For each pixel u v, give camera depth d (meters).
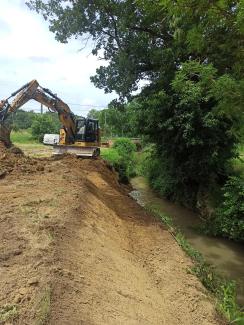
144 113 17.72
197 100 15.05
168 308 6.42
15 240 6.17
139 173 28.45
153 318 5.42
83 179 12.81
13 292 4.43
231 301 7.58
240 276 10.55
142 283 6.94
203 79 5.83
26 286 4.55
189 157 17.17
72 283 4.96
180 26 7.77
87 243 6.96
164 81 16.23
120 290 5.72
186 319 6.27
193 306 6.91
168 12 5.73
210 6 5.33
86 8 16.38
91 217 9.02
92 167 17.83
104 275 5.93
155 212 14.05
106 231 8.95
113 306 4.99
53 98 19.44
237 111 5.48
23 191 9.80
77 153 20.31
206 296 7.55
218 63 7.11
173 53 15.09
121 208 12.91
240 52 5.90
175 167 18.61
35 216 7.52
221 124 15.36
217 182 17.45
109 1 15.88
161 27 15.79
